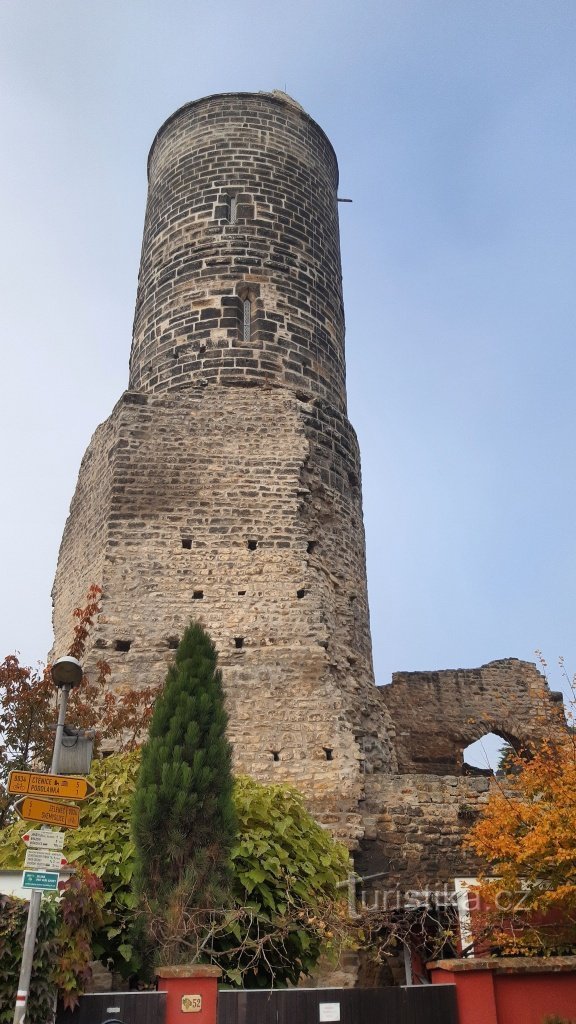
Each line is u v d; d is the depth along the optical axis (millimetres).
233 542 19094
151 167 26906
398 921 14000
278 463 20156
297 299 22984
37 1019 9305
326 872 12984
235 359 21453
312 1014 10070
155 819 11703
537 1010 10500
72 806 9961
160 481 19547
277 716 17359
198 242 23344
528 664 26891
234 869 12016
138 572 18500
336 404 22641
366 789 17062
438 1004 10320
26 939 9219
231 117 25406
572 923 12695
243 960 11828
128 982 12359
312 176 25594
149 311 23406
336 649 18859
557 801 13562
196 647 13555
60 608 21047
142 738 16641
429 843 16781
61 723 10719
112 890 11844
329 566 19891
